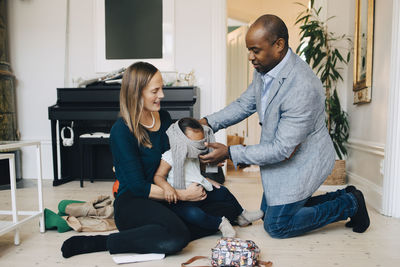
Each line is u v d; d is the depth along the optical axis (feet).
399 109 6.59
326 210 5.40
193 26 11.05
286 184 5.20
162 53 11.11
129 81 4.69
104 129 11.01
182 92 9.86
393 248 5.04
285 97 4.96
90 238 4.84
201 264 4.35
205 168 5.74
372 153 8.14
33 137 11.70
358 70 9.25
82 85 10.60
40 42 11.49
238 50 16.81
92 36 11.35
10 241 5.38
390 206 6.81
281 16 15.72
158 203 4.85
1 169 10.65
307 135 5.22
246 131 16.71
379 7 7.93
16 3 11.44
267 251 4.89
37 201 8.19
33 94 11.63
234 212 5.86
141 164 4.90
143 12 11.09
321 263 4.47
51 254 4.81
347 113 10.55
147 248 4.53
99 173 11.25
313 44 10.37
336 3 10.87
